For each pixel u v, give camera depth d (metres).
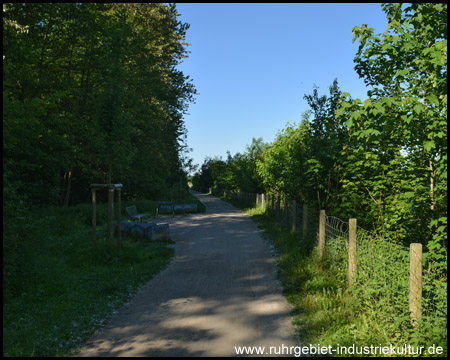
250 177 35.19
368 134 6.24
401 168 8.73
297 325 5.81
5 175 7.79
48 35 19.69
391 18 7.50
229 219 22.70
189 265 10.38
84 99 22.28
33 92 17.53
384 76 7.61
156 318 6.31
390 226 8.90
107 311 6.67
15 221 7.67
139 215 21.00
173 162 42.34
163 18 33.31
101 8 21.91
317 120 11.86
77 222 15.92
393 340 4.82
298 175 12.35
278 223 18.17
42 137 17.11
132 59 25.72
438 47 5.90
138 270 9.48
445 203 7.37
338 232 9.19
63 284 7.84
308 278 8.09
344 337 5.07
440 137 6.12
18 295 7.11
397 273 5.98
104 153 11.16
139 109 26.59
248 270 9.62
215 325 5.91
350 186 10.12
